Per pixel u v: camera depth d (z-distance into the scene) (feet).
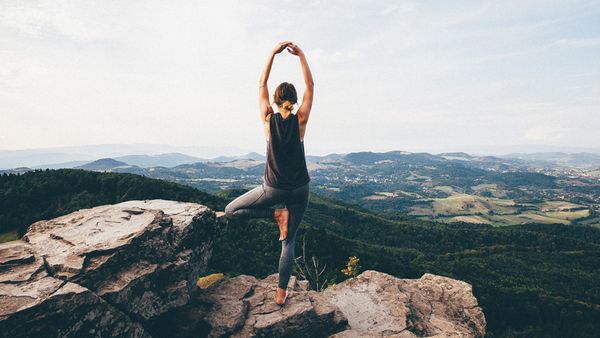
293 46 12.96
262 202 14.14
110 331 14.12
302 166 13.41
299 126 12.76
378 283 25.91
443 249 400.47
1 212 228.02
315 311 18.60
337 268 203.21
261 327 17.01
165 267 16.79
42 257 14.75
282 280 17.93
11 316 11.53
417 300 24.77
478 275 264.52
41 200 244.42
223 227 22.65
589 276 284.20
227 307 18.30
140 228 17.16
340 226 434.71
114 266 15.12
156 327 17.51
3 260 14.14
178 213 20.56
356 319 22.03
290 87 12.59
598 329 182.09
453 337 20.56
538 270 295.69
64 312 12.57
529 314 199.21
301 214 14.61
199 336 17.47
